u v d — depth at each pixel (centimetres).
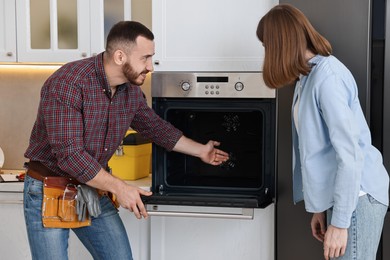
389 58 262
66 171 236
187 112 307
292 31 223
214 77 280
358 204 219
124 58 238
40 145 245
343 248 215
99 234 259
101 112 243
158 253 300
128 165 314
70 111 233
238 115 302
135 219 303
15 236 314
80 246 309
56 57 321
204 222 295
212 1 290
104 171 238
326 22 267
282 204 280
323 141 219
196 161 312
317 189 221
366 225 219
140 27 242
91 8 315
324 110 213
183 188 292
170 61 297
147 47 241
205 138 307
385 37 262
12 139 370
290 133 276
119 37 238
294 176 247
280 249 282
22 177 319
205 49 293
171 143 278
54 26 321
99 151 250
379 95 267
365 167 221
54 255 246
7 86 369
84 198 243
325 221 254
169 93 285
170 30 296
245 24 288
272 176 284
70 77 235
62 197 244
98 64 241
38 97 366
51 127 233
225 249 293
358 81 264
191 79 282
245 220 289
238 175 307
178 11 295
